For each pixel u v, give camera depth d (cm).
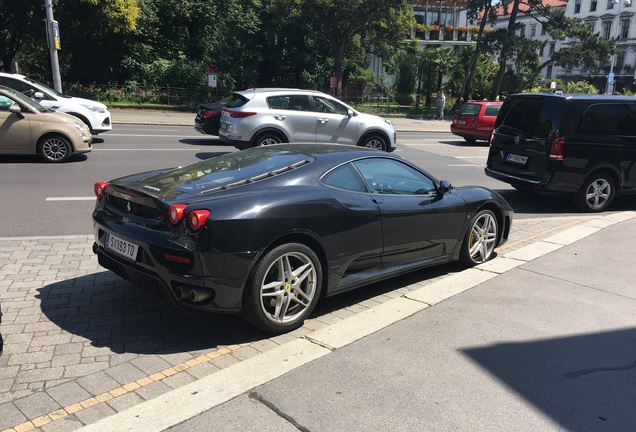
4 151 1106
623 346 391
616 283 521
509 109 952
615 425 298
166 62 3388
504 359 369
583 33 3762
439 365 359
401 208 479
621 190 907
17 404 310
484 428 293
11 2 2789
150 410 303
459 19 5538
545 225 793
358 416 301
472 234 570
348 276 453
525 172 905
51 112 1166
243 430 287
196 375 350
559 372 353
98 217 439
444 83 4706
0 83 1410
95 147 1399
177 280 371
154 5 3288
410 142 2005
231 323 432
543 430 292
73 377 343
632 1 6662
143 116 2511
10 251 590
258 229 381
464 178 1205
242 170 444
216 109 1584
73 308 448
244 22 3631
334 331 409
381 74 4697
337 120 1303
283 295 404
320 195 423
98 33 2959
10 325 412
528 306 462
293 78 4391
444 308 456
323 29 3731
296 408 308
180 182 427
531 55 3869
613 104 874
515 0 3850
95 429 286
